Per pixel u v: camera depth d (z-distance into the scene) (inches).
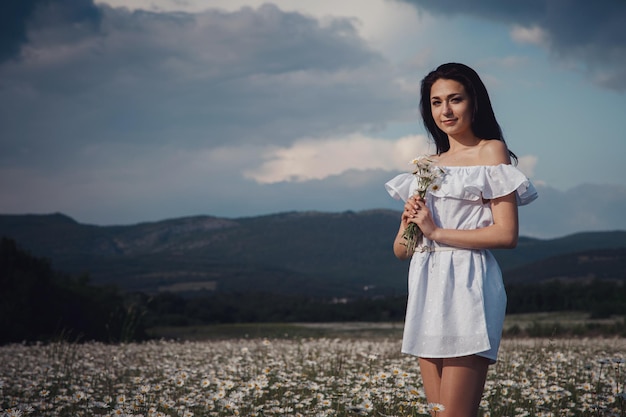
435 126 145.6
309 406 200.2
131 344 535.2
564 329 844.0
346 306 1995.6
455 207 128.6
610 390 217.9
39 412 210.4
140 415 181.2
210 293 6943.9
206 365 328.2
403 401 184.2
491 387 219.0
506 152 131.9
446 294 124.8
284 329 1328.7
